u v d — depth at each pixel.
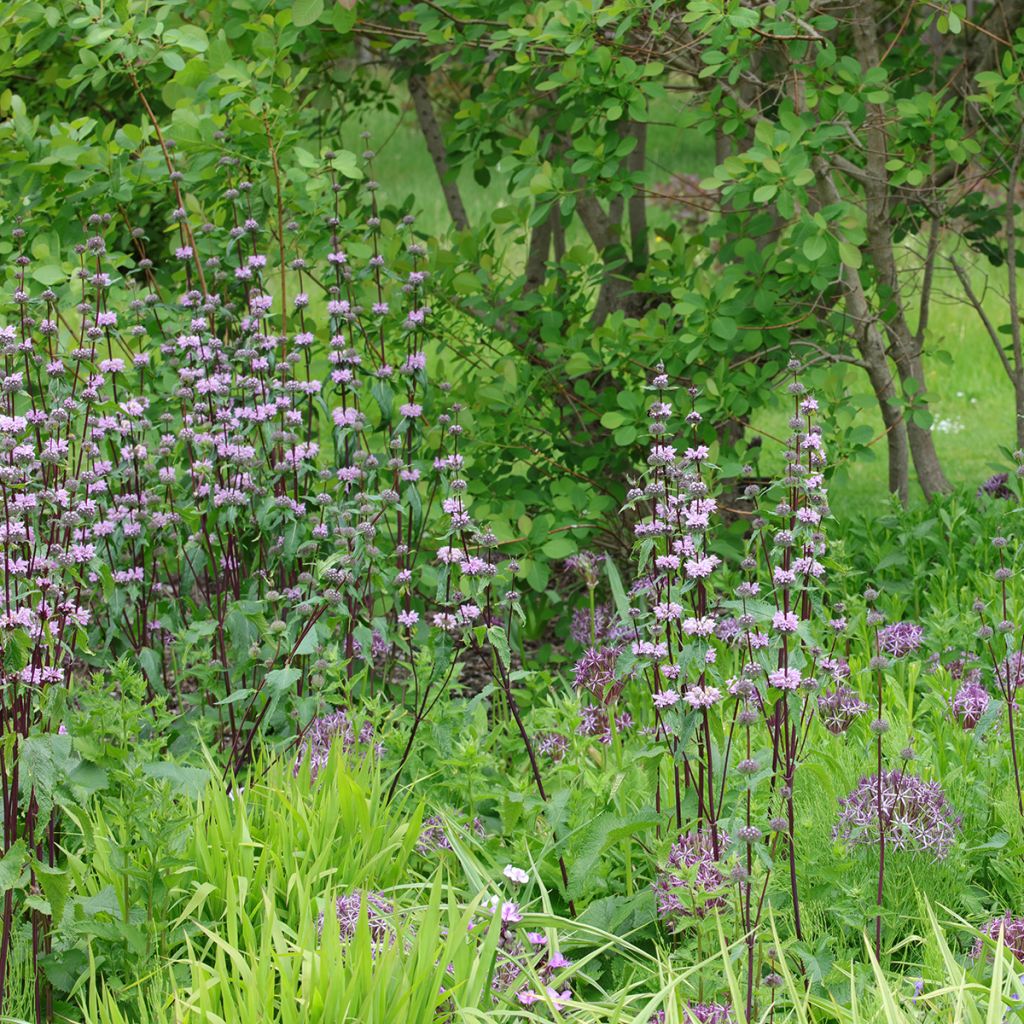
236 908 2.81
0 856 2.79
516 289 5.47
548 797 3.74
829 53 5.03
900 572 5.75
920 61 6.63
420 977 2.53
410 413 4.46
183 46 5.03
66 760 2.80
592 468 5.45
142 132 5.25
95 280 4.14
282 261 4.70
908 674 4.60
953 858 3.32
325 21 5.39
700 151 13.83
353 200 5.96
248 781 3.51
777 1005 2.91
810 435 3.34
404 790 3.76
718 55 4.88
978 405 9.62
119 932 2.88
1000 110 5.66
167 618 4.27
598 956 3.21
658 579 3.33
